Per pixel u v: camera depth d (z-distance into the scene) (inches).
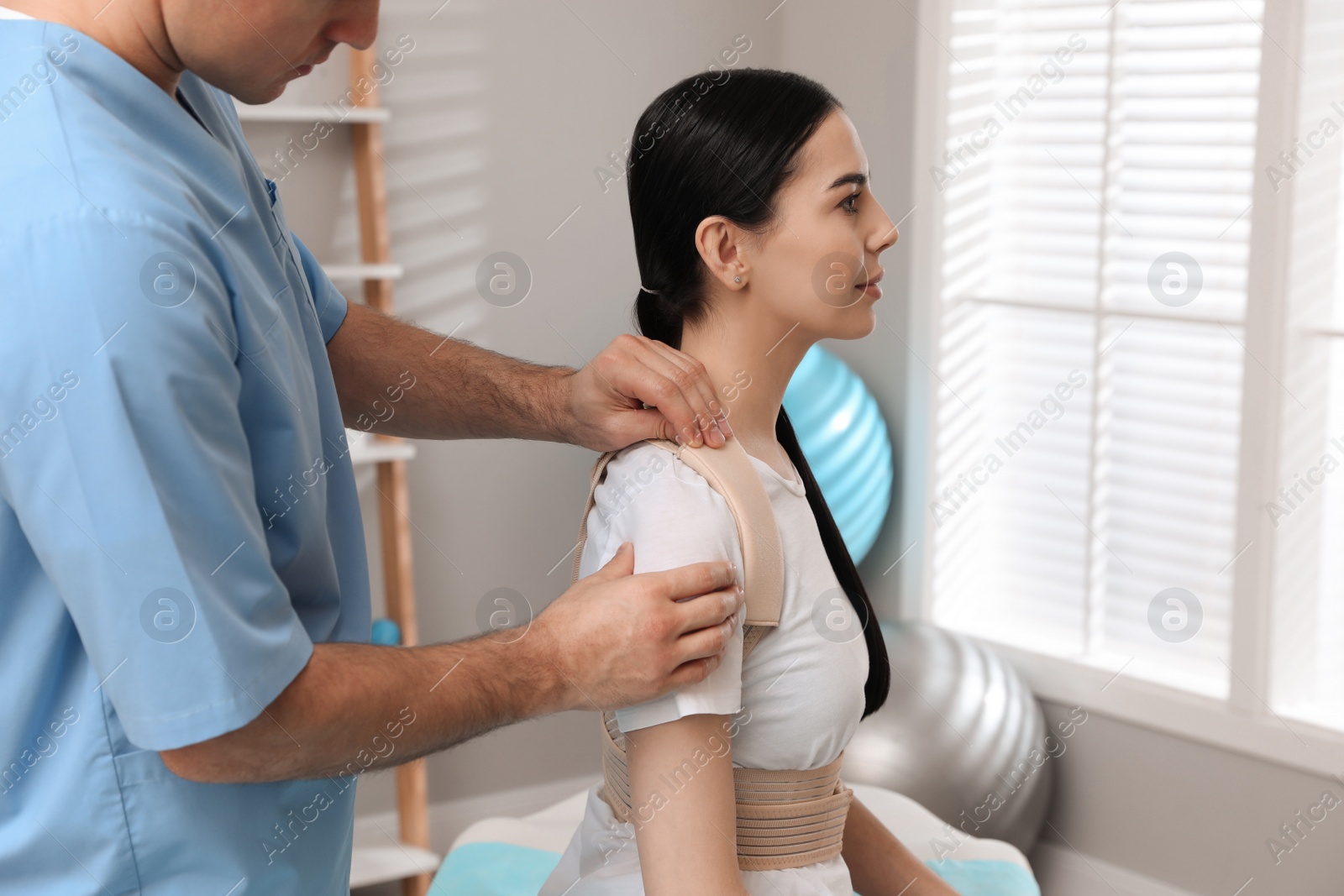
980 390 105.0
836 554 42.0
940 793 84.4
